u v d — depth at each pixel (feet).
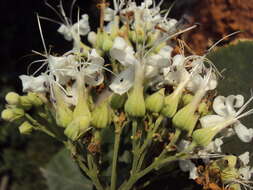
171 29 0.33
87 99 0.29
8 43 1.09
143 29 0.32
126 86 0.28
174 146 0.28
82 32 0.34
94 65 0.29
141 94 0.28
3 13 1.12
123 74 0.28
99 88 0.30
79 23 0.34
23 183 0.88
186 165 0.30
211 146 0.29
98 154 0.30
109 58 0.32
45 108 0.31
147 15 0.33
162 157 0.29
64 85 0.30
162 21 0.33
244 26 0.37
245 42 0.34
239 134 0.29
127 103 0.28
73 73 0.29
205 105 0.29
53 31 1.09
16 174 0.88
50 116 0.31
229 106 0.29
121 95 0.29
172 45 0.33
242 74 0.34
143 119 0.28
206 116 0.29
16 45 1.09
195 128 0.30
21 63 1.08
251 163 0.33
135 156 0.29
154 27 0.32
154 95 0.28
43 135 0.89
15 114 0.31
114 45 0.28
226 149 0.34
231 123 0.29
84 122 0.28
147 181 0.32
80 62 0.29
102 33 0.32
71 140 0.29
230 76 0.34
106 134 0.34
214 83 0.29
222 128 0.28
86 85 0.30
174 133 0.29
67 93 0.29
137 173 0.29
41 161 0.88
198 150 0.29
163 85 0.29
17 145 0.89
